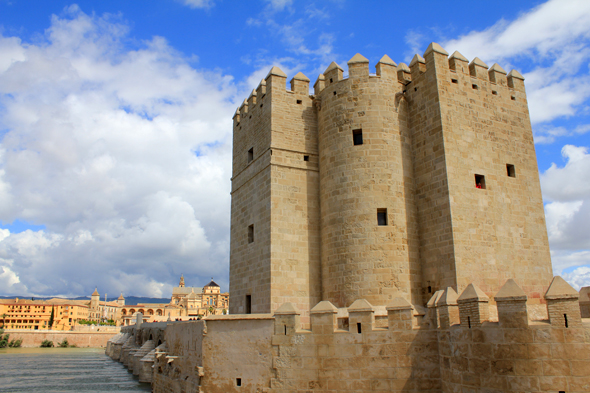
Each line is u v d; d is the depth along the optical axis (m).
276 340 20.44
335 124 28.45
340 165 27.56
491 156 27.80
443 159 25.66
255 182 30.48
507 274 26.03
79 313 175.38
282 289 26.94
